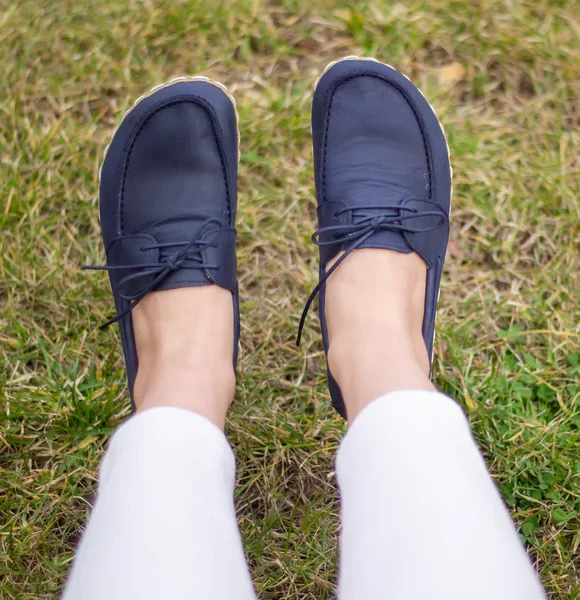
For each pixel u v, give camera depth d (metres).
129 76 1.93
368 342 1.24
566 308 1.74
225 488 1.06
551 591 1.46
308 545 1.47
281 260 1.80
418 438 0.97
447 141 1.88
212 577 0.89
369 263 1.40
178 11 1.98
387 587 0.86
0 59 1.90
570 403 1.62
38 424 1.58
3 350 1.65
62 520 1.50
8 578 1.43
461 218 1.85
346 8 2.02
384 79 1.69
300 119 1.89
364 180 1.58
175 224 1.55
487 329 1.74
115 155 1.63
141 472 0.98
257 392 1.64
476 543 0.86
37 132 1.85
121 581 0.86
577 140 1.89
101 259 1.77
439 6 2.01
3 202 1.76
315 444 1.57
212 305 1.43
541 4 2.01
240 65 1.98
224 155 1.62
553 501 1.53
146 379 1.36
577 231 1.80
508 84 1.97
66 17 1.95
